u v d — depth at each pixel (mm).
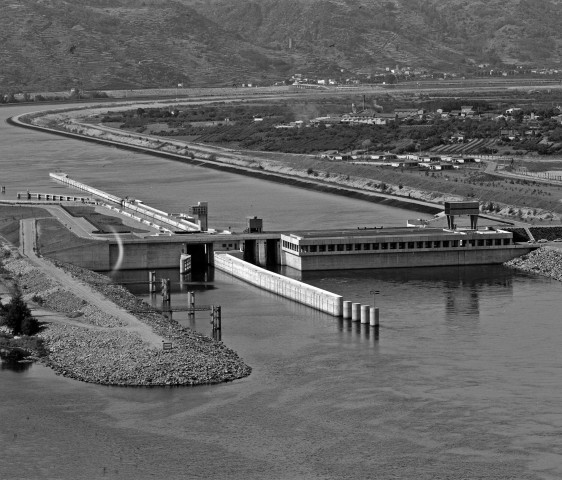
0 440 184500
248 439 184500
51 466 176250
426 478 171500
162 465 176125
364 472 173500
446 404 197875
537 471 173500
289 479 171750
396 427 188500
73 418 192000
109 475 173250
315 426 189125
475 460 176875
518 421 190250
